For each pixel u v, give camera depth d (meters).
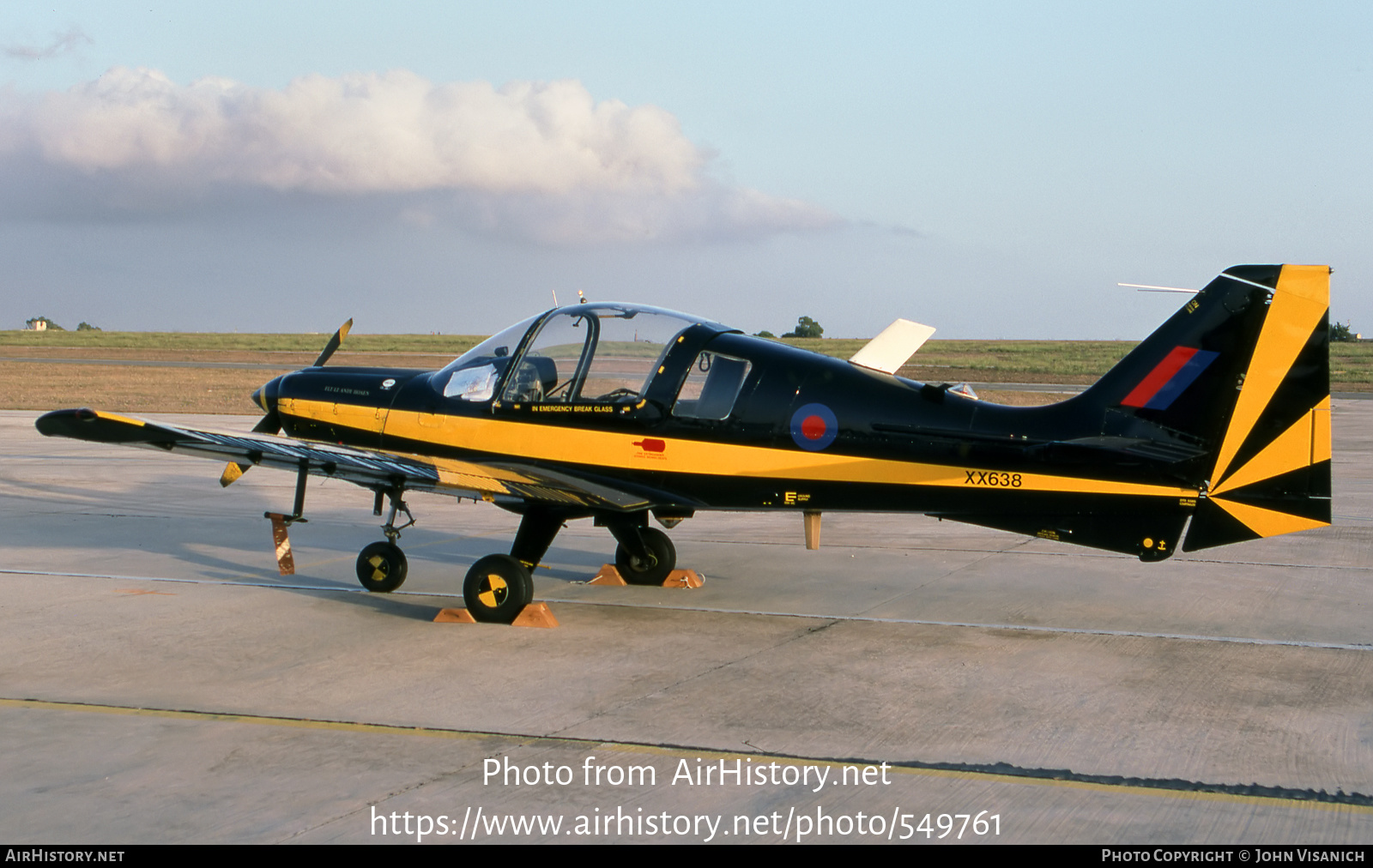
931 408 6.96
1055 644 6.39
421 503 13.12
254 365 52.19
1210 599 7.68
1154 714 5.07
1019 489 6.71
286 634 6.58
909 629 6.79
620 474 7.54
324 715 4.98
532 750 4.53
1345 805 4.01
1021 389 38.81
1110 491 6.52
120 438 5.76
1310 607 7.39
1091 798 4.07
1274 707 5.18
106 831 3.70
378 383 8.48
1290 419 6.23
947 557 9.49
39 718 4.91
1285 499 6.26
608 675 5.70
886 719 4.97
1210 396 6.35
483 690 5.40
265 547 9.78
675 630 6.74
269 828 3.74
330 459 6.44
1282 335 6.20
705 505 7.45
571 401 7.62
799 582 8.35
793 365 7.25
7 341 86.19
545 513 7.23
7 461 16.41
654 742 4.64
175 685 5.45
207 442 6.03
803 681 5.61
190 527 10.86
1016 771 4.32
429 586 8.12
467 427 7.95
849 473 7.07
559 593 7.97
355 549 9.78
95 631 6.59
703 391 7.36
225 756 4.43
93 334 104.81
